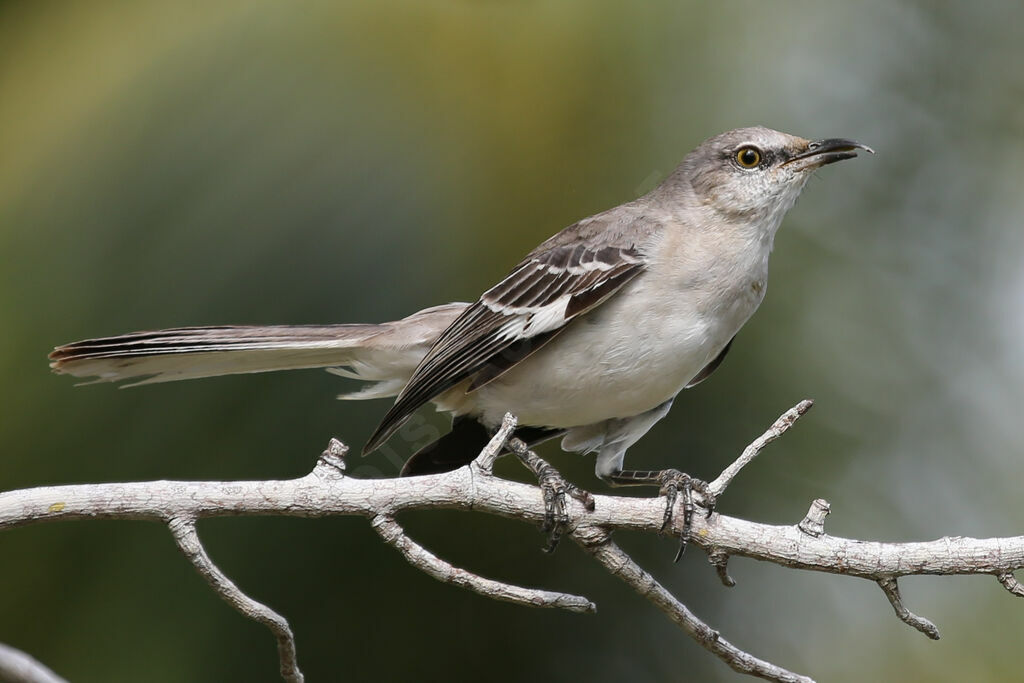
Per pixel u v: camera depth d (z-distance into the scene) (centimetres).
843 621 814
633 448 783
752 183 695
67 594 664
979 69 900
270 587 704
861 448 801
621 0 792
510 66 756
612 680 761
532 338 687
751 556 552
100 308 694
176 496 512
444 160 723
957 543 528
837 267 841
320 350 694
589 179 755
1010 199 897
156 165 714
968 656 810
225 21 750
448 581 508
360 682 717
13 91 769
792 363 798
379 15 746
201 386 699
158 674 664
